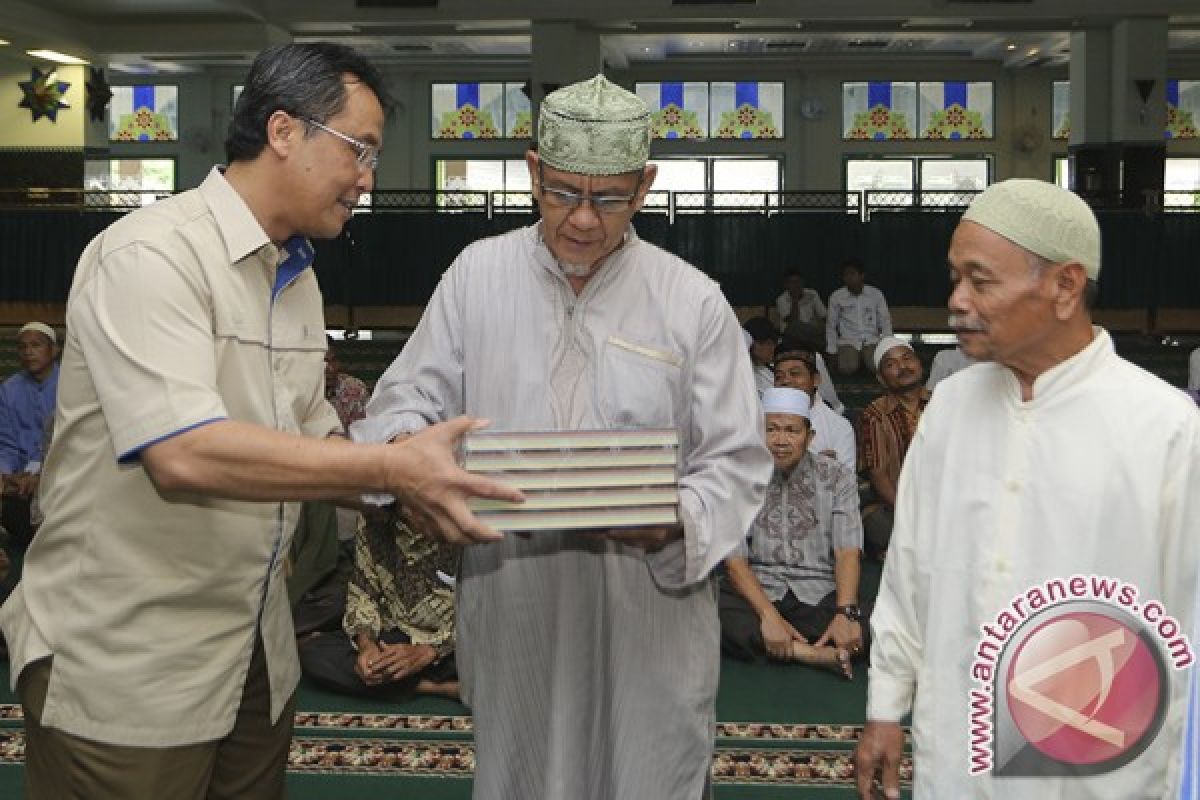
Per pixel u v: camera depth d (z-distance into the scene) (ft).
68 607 5.43
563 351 5.89
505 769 6.13
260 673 5.93
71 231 46.21
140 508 5.34
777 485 13.79
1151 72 50.42
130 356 4.99
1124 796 5.03
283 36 51.90
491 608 6.08
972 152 64.28
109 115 60.03
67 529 5.46
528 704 6.07
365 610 12.16
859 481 22.70
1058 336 5.00
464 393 6.12
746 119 65.05
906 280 46.50
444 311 6.09
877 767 5.65
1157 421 4.86
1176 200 64.18
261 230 5.44
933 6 49.34
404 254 46.50
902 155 64.59
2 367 39.06
